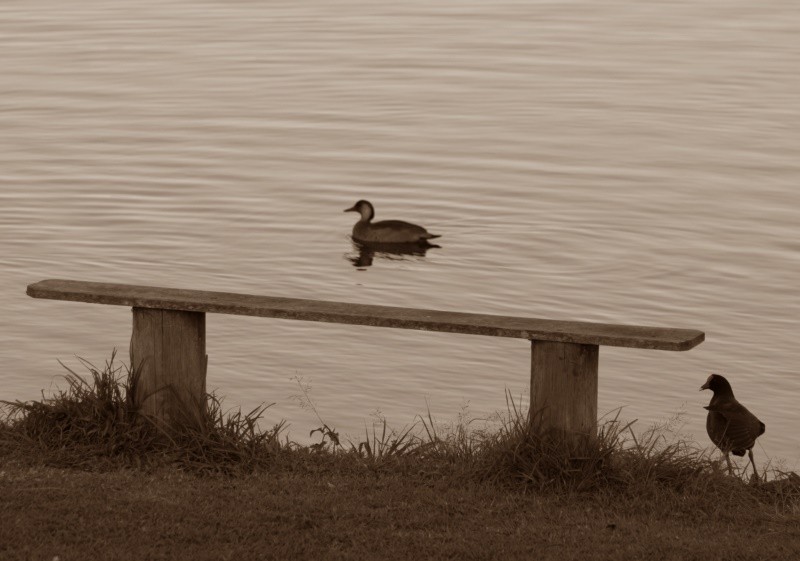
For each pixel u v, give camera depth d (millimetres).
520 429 10469
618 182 35750
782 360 22906
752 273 28203
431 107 45281
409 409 19891
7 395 19891
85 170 36500
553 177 36344
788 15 65688
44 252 29078
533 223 32156
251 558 8609
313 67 52469
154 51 55938
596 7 67938
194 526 9102
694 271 28344
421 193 35062
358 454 11203
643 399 20766
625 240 30656
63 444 10500
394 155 38719
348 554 8727
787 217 32500
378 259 29531
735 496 10391
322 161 38062
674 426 18938
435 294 27094
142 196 34062
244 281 27828
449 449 11234
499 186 35500
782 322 25141
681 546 9055
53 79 49844
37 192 34156
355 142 40281
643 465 10461
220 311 10219
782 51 56531
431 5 68812
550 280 27938
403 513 9562
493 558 8781
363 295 27031
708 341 23906
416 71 51656
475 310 26078
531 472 10109
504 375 21812
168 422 10555
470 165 37688
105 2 70438
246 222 32125
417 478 10477
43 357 21906
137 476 10062
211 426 10586
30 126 42094
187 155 38500
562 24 62844
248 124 42594
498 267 28922
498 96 47094
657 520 9695
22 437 10562
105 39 58750
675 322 25125
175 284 27375
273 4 69625
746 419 13062
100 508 9328
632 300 26562
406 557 8750
